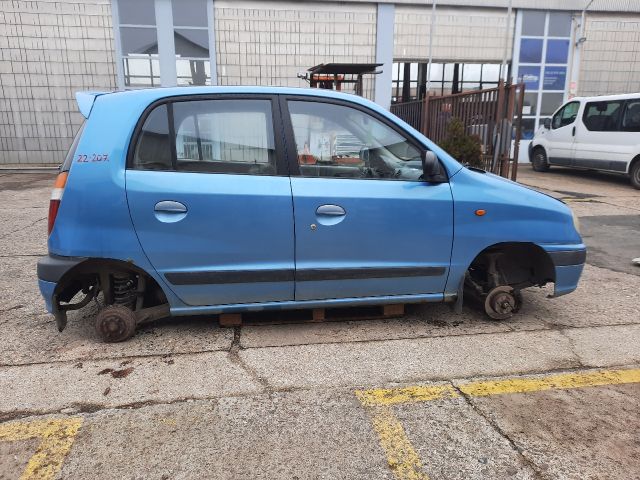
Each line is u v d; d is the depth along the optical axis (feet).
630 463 7.20
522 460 7.28
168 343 10.87
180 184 9.98
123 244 9.98
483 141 29.43
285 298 10.83
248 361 10.14
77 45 43.16
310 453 7.41
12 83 43.21
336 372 9.76
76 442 7.58
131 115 9.99
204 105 10.27
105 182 9.81
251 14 44.83
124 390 9.00
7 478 6.81
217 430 7.92
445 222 10.95
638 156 33.99
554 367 10.05
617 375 9.75
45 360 10.07
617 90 52.06
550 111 51.42
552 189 34.68
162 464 7.12
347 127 10.75
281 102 10.52
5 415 8.25
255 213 10.17
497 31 49.01
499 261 12.34
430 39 46.65
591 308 13.28
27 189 32.76
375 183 10.71
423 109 38.58
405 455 7.38
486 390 9.16
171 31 43.96
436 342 11.12
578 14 49.39
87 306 12.92
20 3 41.78
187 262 10.23
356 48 47.16
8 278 15.12
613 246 20.02
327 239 10.50
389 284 11.11
